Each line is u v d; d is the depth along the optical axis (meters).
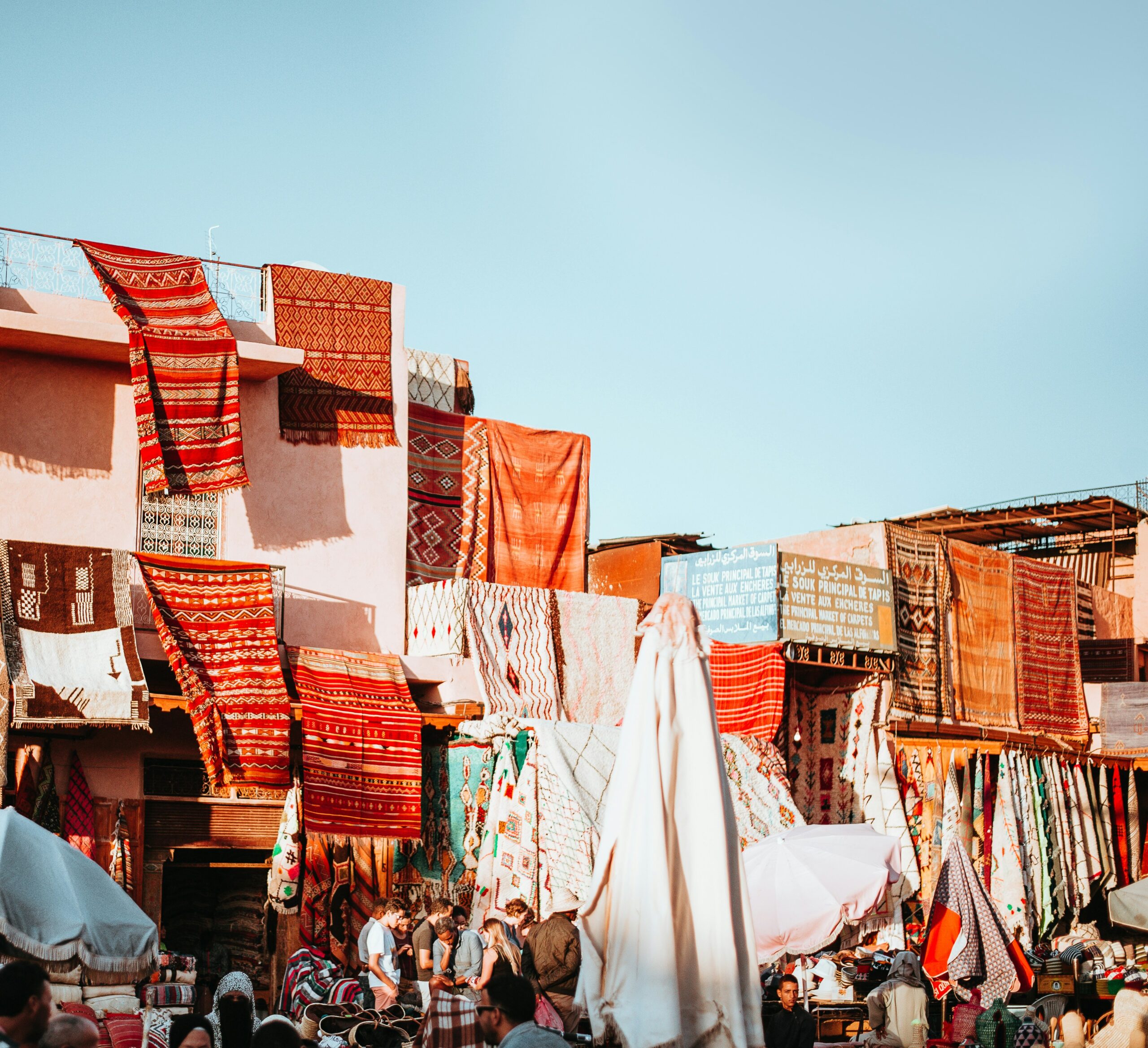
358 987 10.52
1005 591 23.16
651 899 5.90
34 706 12.93
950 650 21.61
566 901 12.25
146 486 15.15
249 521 16.38
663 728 6.27
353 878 14.84
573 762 14.27
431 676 16.41
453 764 15.65
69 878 7.91
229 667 14.41
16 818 8.11
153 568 14.66
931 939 13.62
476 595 16.80
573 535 20.19
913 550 21.52
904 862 18.77
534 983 9.83
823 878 12.12
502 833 14.38
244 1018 7.76
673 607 6.51
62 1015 5.35
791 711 20.08
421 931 11.75
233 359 15.65
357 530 17.19
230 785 13.92
